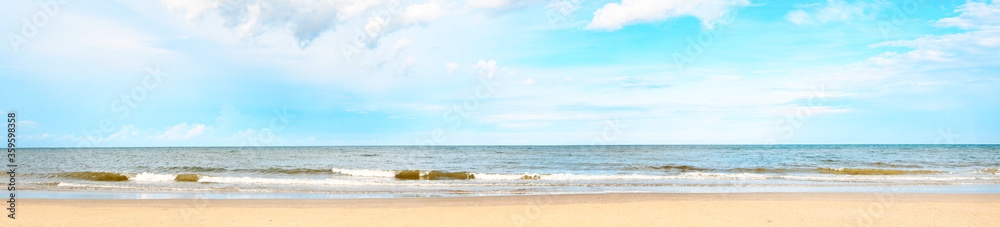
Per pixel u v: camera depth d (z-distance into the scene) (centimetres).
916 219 1028
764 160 4041
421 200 1429
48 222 995
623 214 1105
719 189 1795
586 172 2833
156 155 5544
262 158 4772
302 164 3716
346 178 2383
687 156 4875
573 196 1526
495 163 3844
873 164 3456
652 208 1202
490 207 1244
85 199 1445
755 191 1714
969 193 1557
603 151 6762
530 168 3250
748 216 1070
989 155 5081
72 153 6688
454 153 6038
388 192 1706
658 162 3812
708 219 1031
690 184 1981
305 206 1294
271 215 1109
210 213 1135
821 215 1084
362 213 1140
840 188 1805
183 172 2798
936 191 1675
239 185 1947
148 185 1947
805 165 3412
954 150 7131
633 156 4959
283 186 1923
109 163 3703
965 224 973
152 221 1017
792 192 1620
